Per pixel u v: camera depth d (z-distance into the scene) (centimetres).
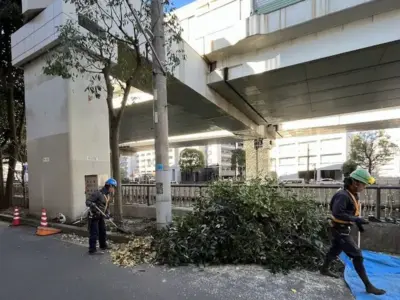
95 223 605
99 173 974
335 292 404
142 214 934
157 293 403
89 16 704
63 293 406
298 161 6444
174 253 519
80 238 744
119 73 866
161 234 577
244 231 524
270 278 452
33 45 966
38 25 948
